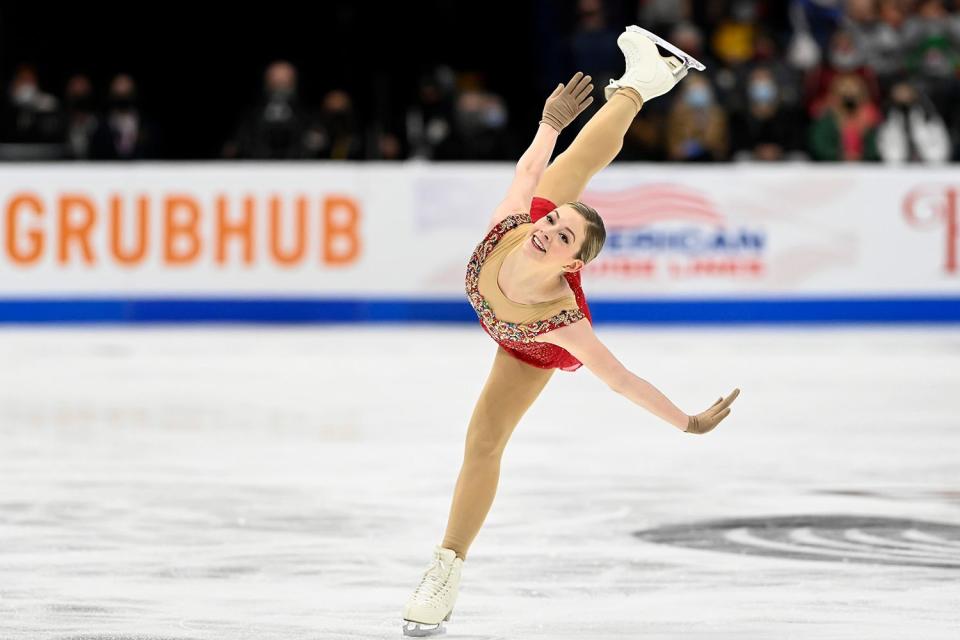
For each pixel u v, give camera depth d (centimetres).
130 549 1759
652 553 1747
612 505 2042
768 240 4484
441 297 4469
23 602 1500
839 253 4503
